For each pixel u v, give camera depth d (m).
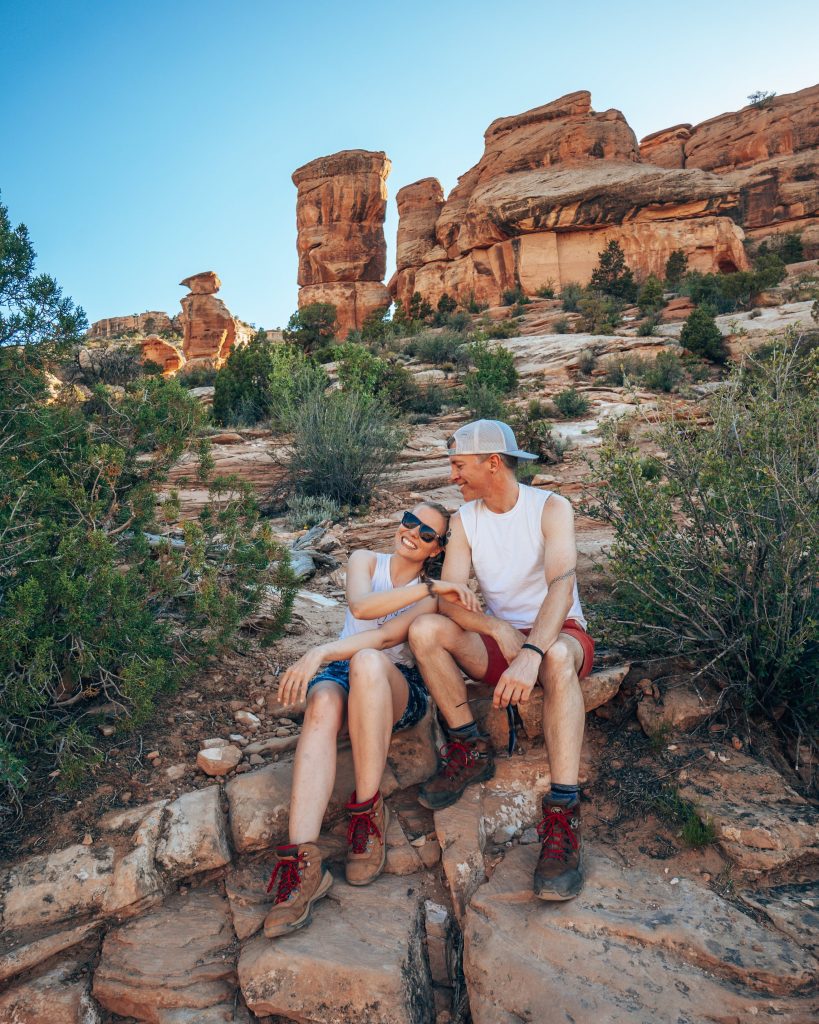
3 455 3.35
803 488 2.93
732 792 2.61
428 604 2.74
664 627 3.23
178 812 2.57
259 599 3.68
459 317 41.06
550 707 2.44
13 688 2.65
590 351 25.41
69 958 2.20
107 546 2.87
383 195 63.16
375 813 2.44
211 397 20.75
